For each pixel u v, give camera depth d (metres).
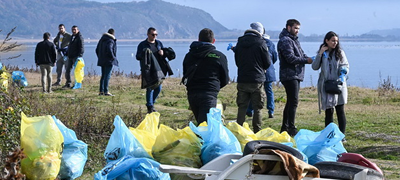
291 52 10.61
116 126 6.49
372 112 14.93
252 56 10.26
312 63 10.43
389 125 12.68
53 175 6.68
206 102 9.12
